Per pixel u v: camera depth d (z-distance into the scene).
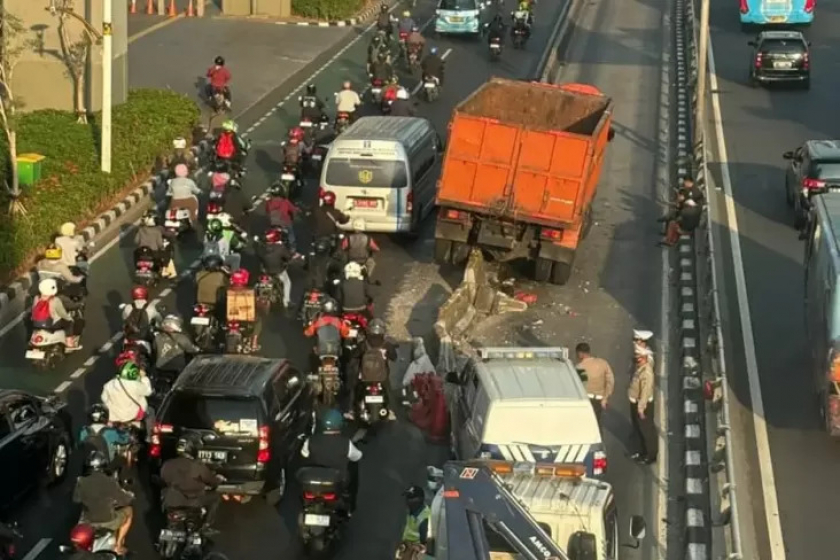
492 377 33.44
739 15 114.25
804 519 34.41
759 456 38.00
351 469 32.69
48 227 52.59
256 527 33.06
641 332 37.19
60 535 32.41
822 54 100.56
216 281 42.94
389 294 50.41
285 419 34.47
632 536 28.92
